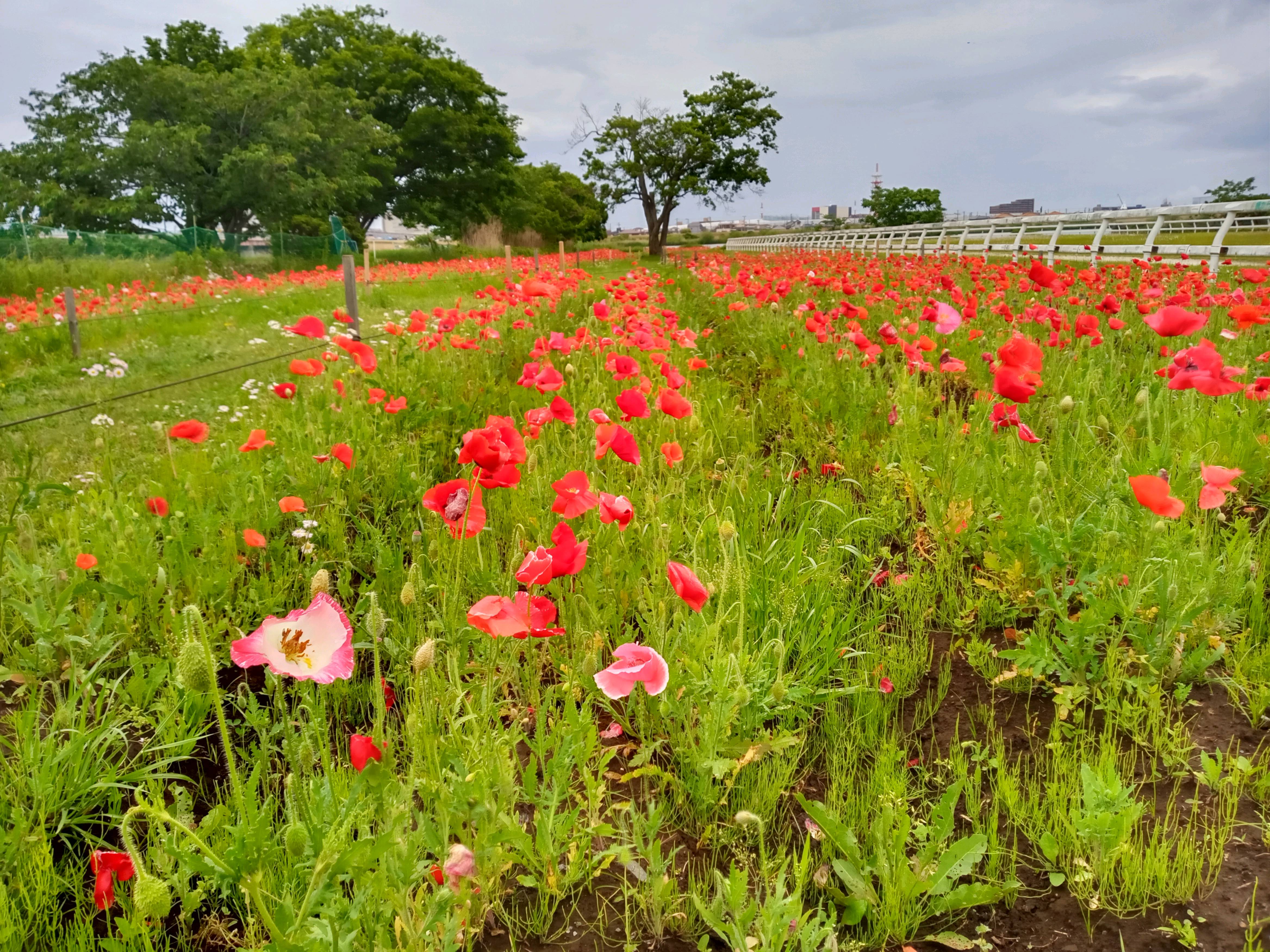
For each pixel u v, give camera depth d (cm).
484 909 202
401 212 5688
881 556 380
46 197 4066
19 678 279
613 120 5588
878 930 199
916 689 293
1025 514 323
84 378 841
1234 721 258
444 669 264
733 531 242
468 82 5706
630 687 193
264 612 330
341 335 528
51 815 228
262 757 234
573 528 355
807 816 240
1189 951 188
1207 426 392
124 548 337
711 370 672
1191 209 1253
